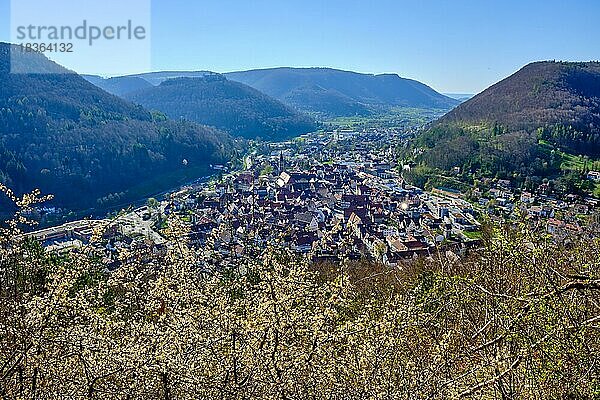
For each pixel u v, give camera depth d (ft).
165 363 32.76
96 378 32.30
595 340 26.58
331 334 35.76
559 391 26.27
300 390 33.09
